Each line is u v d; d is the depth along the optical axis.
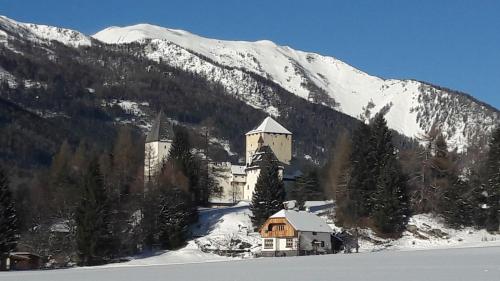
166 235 154.38
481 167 170.25
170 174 171.62
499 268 66.56
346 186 161.75
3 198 138.88
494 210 152.50
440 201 157.38
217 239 155.12
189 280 67.94
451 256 90.44
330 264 84.31
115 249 149.00
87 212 142.75
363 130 168.75
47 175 197.00
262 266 86.94
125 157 194.88
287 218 147.38
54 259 148.12
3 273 102.88
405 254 101.81
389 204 150.75
